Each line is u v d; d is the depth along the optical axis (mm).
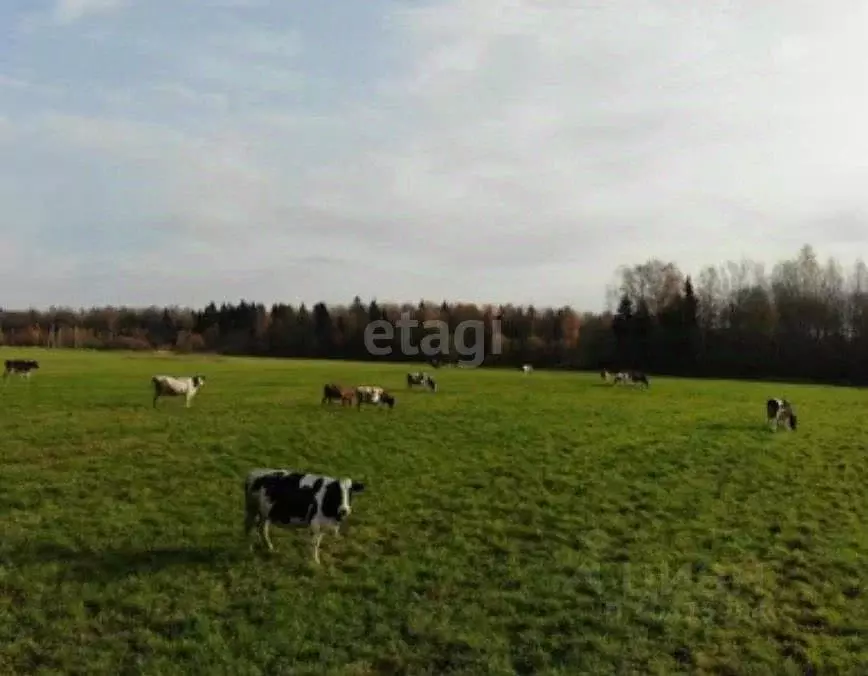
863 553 19141
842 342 115562
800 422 40375
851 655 14008
